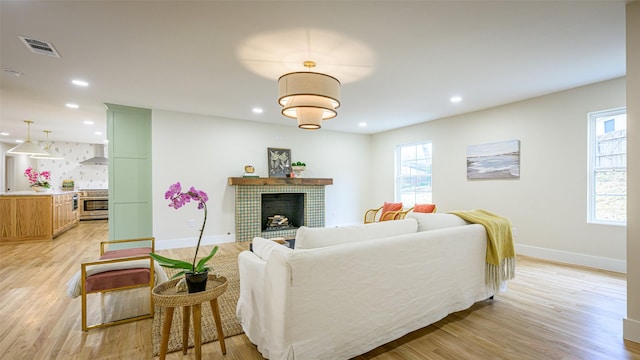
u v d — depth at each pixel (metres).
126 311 2.51
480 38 2.45
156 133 4.80
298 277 1.57
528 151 4.27
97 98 4.11
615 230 3.51
